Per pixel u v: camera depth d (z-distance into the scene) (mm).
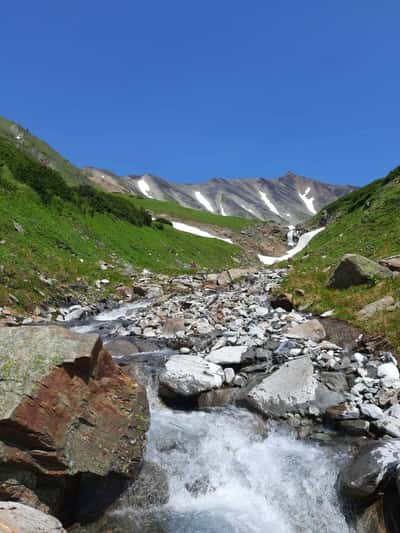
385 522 6293
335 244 28359
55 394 6445
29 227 27688
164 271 33312
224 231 82812
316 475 7363
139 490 7344
